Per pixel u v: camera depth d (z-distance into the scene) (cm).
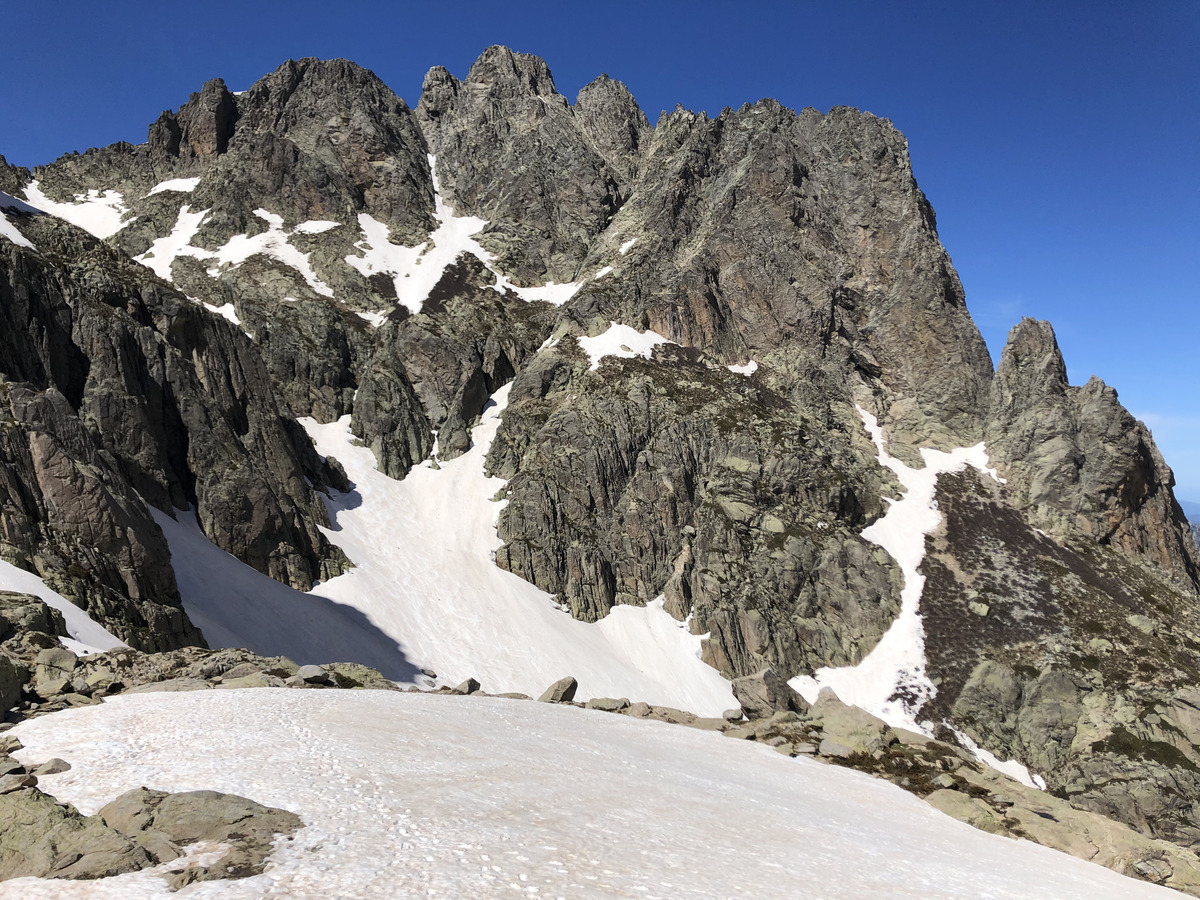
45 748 1653
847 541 9444
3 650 2564
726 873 1361
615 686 7612
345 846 1203
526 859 1243
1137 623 8694
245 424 8225
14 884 1040
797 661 8500
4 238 6550
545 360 11369
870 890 1433
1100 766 6950
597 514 9525
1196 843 6156
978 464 11475
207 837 1212
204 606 5672
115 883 1043
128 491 5353
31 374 5953
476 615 7900
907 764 3091
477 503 9706
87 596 4097
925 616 8906
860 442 11388
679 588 9025
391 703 2469
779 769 2720
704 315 12362
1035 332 12450
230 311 11875
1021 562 9650
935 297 12875
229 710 2056
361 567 7912
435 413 11025
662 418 10444
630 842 1448
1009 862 2039
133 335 7175
